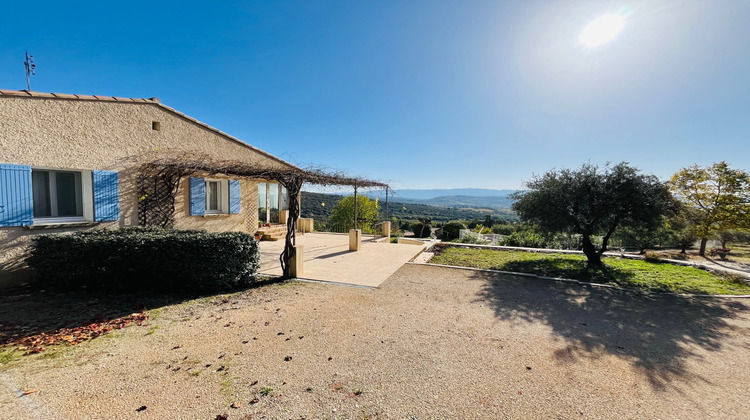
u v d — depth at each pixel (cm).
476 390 264
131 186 736
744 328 434
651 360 333
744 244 1830
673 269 834
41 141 578
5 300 482
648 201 752
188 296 516
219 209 1055
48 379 259
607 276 750
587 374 299
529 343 369
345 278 657
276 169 664
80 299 493
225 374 276
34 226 573
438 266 812
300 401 239
